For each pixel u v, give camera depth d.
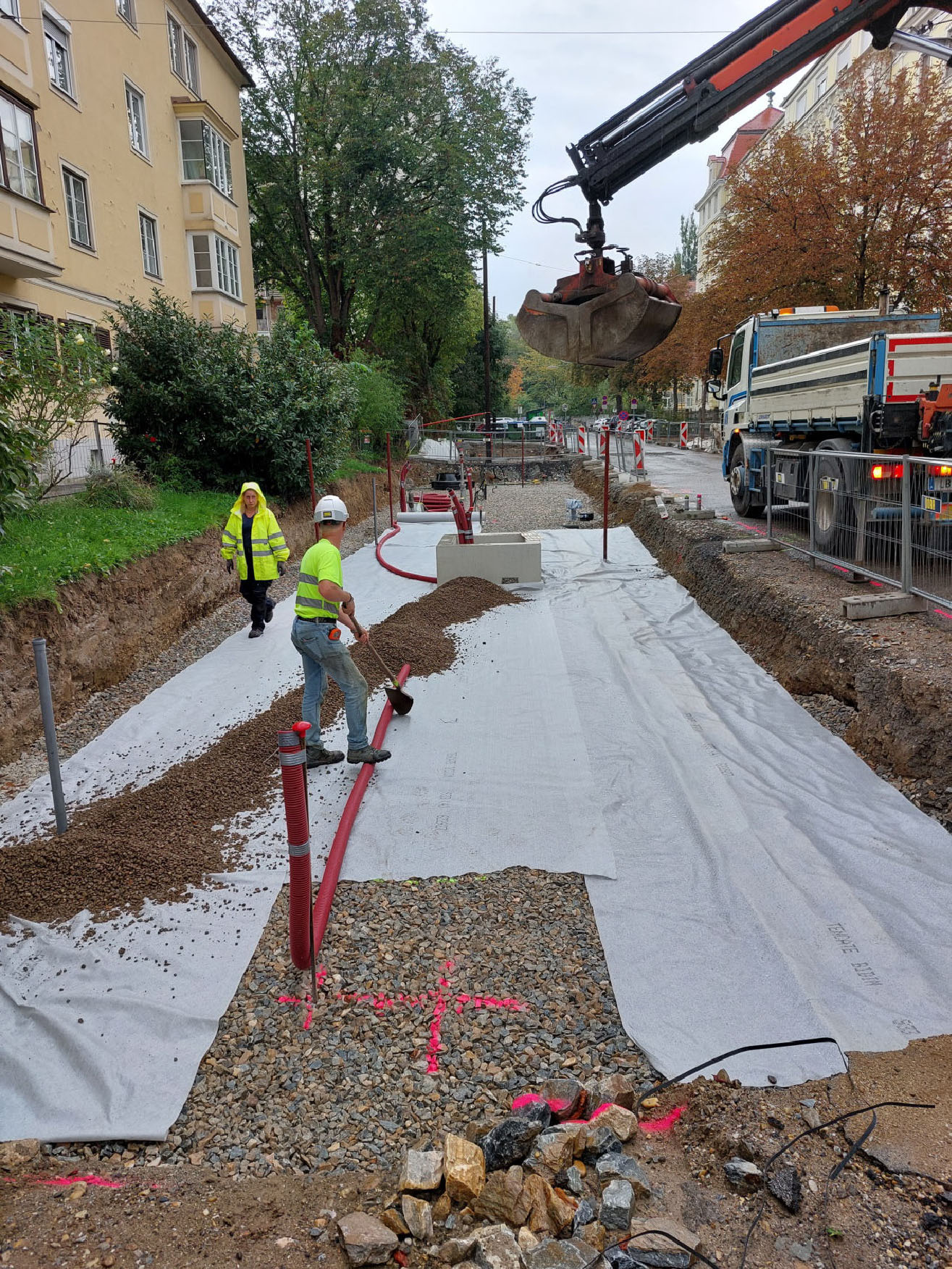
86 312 15.98
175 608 9.26
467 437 36.25
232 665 8.25
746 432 12.99
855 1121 2.81
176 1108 2.96
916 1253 2.34
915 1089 2.94
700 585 10.13
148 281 18.75
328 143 25.83
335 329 30.11
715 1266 2.30
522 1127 2.69
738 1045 3.20
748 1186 2.58
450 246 27.52
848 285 21.61
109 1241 2.40
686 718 6.46
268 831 4.88
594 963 3.73
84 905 4.22
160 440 12.70
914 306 21.05
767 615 7.94
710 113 5.20
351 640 8.20
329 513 5.34
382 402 23.92
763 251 21.92
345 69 25.36
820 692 6.70
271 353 13.73
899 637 6.23
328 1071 3.13
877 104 20.39
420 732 6.26
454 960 3.76
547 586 10.98
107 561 8.12
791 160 21.66
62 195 14.99
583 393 77.06
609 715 6.59
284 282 30.80
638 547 13.28
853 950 3.71
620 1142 2.75
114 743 6.41
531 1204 2.46
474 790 5.32
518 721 6.44
